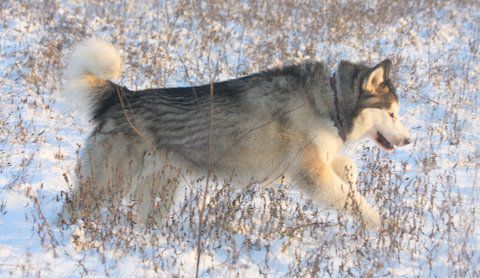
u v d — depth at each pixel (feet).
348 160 31.91
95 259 24.66
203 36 55.98
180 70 50.62
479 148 42.42
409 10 74.23
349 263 26.04
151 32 57.47
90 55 28.30
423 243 27.68
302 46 56.70
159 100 28.94
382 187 32.96
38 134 38.27
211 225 27.66
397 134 30.71
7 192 31.14
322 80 29.81
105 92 29.27
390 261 26.13
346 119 30.09
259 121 29.19
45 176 33.91
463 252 25.88
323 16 66.49
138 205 28.55
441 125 45.19
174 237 26.48
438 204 32.76
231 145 29.30
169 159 29.37
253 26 62.85
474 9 81.20
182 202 31.65
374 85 30.12
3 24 56.90
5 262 23.71
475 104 49.85
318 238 28.17
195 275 23.75
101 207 28.43
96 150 28.50
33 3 63.05
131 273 23.73
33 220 28.25
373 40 63.31
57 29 56.75
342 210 29.60
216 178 29.25
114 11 62.85
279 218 29.09
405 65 56.34
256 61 52.39
